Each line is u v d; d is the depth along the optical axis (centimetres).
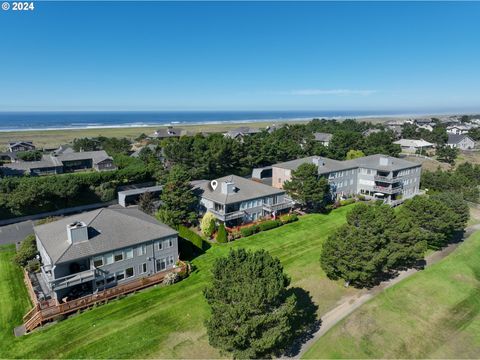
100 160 9475
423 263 4209
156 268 3844
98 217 3762
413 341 2820
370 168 7062
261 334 2386
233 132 15288
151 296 3431
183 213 5200
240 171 8781
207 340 2755
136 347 2673
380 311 3194
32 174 8344
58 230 3678
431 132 15300
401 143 13500
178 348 2661
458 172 7844
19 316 3095
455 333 2941
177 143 8325
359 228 3506
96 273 3366
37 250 3962
